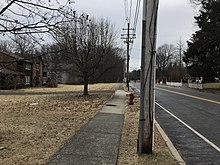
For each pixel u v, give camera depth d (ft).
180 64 351.05
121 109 59.93
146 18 24.30
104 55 104.12
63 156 22.98
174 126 41.34
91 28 98.84
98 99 87.61
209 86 178.81
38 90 150.20
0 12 22.54
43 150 24.89
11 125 37.37
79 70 103.81
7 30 22.75
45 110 58.29
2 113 52.16
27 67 194.90
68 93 123.44
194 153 26.96
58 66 109.29
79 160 22.06
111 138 30.14
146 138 24.88
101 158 22.81
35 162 21.34
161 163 22.50
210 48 160.66
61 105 69.92
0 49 29.37
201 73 181.78
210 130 38.04
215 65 169.17
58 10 23.38
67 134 31.89
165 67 410.72
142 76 24.66
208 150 28.07
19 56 28.53
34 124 38.50
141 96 24.73
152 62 24.32
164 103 76.18
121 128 36.35
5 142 27.50
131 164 22.12
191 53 177.78
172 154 25.66
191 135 34.99
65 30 26.76
